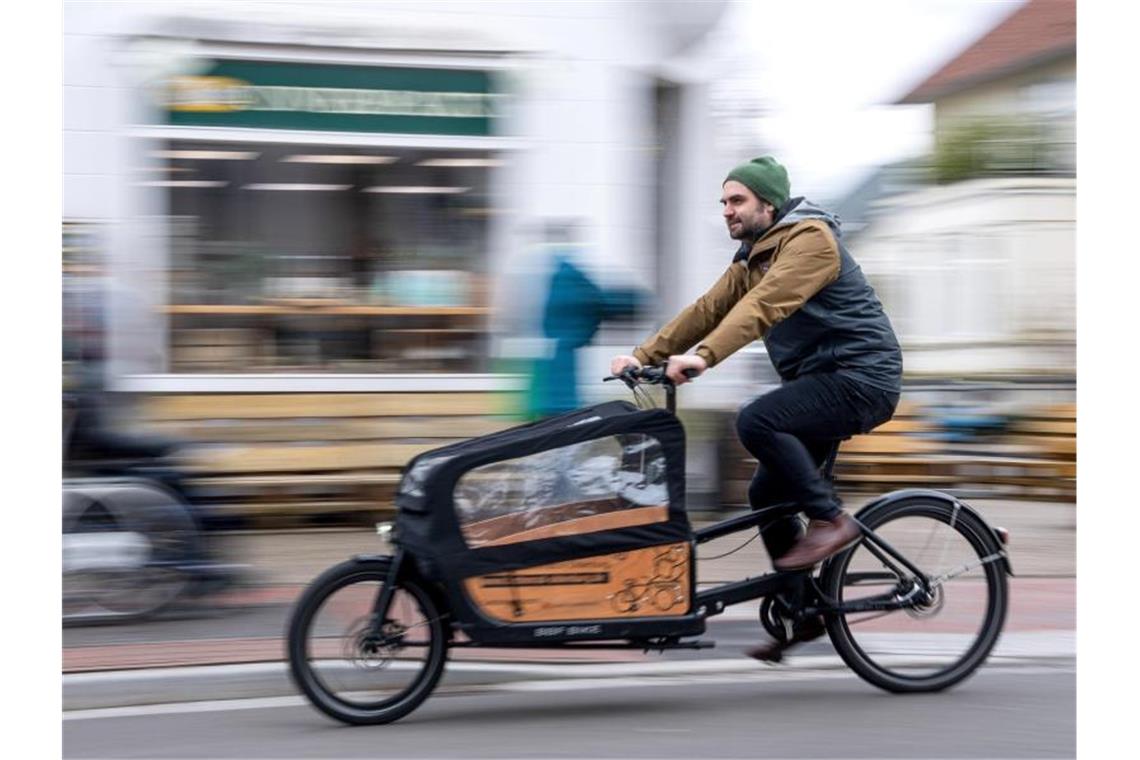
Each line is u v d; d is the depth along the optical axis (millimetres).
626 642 4875
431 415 8844
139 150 8531
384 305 9055
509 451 4703
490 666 5539
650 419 4809
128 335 8500
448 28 8930
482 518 4691
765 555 5258
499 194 9094
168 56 8531
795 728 4738
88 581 6094
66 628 6090
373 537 8242
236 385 8711
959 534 5227
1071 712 4949
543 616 4734
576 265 8719
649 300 9039
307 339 8945
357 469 8508
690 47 9242
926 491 5227
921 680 5188
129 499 6121
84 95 8406
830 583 5113
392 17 8859
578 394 8742
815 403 4941
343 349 9016
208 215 8727
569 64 9070
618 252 9195
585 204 9156
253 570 7242
